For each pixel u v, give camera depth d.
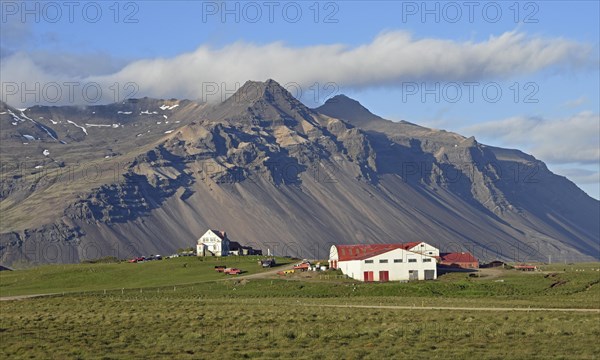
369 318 156.00
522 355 111.75
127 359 111.00
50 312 183.88
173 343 125.50
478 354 112.50
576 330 134.50
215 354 114.19
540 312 169.00
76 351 117.31
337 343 123.56
